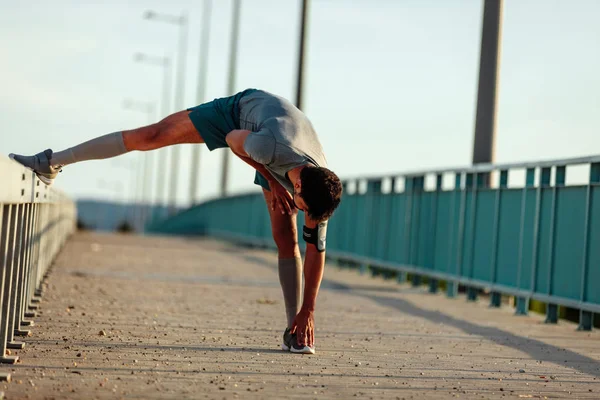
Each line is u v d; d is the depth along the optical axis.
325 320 10.34
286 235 7.83
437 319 11.30
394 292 15.54
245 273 17.67
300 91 24.92
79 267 16.06
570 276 11.50
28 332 7.64
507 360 7.99
